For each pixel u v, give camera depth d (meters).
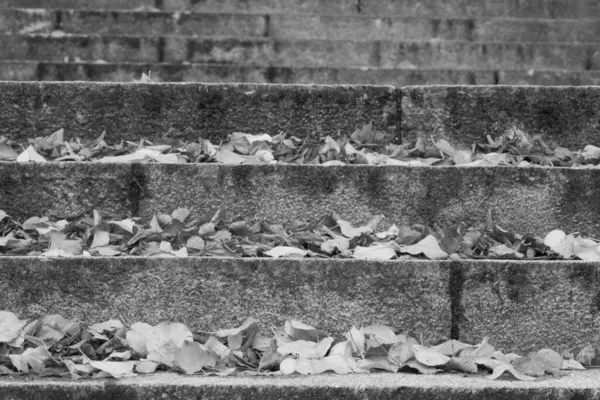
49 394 2.98
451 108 4.62
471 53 7.52
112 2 8.00
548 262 3.52
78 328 3.41
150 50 7.39
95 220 3.91
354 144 4.56
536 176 4.03
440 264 3.51
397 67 7.47
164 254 3.67
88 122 4.57
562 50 7.55
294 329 3.41
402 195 4.03
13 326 3.35
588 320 3.51
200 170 4.03
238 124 4.61
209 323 3.50
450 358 3.25
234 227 3.92
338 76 7.00
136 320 3.49
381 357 3.28
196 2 8.02
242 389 3.01
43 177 4.00
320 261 3.51
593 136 4.61
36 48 7.32
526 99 4.61
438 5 8.13
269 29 7.74
